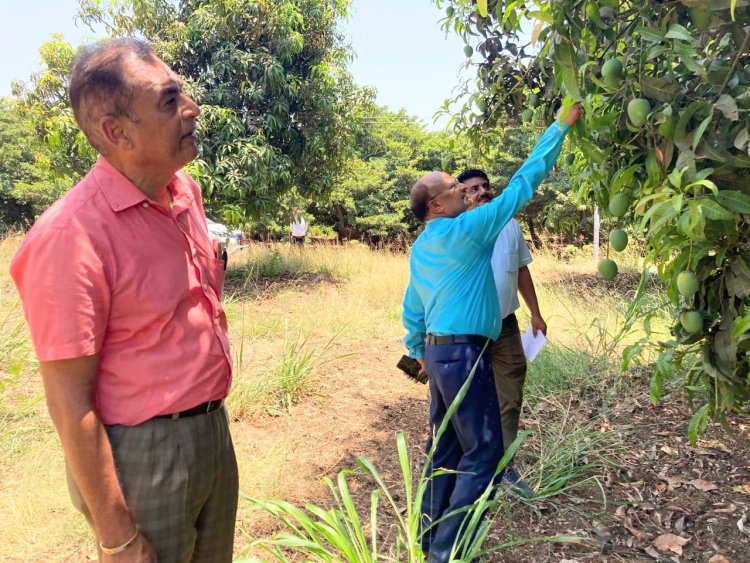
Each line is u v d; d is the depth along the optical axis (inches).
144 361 59.7
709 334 75.5
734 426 154.4
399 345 256.7
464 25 124.4
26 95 364.8
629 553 108.1
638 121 64.6
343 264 434.6
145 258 58.8
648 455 142.9
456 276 101.2
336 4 414.9
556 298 288.2
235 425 166.4
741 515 117.0
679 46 61.2
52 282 53.7
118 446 59.8
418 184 108.2
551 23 70.1
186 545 63.4
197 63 388.2
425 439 160.4
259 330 264.4
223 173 360.2
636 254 422.6
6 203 964.0
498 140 153.7
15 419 155.4
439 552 97.0
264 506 83.0
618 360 199.3
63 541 111.1
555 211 580.1
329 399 189.8
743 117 61.7
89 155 348.8
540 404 175.5
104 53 57.2
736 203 61.8
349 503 84.5
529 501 123.2
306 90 397.1
